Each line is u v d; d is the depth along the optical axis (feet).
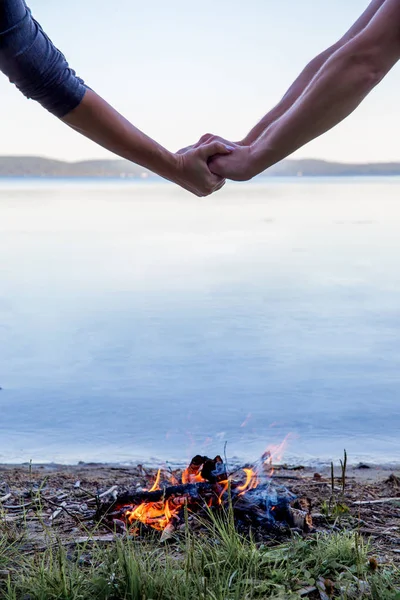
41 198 290.35
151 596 9.18
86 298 45.27
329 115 9.62
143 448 19.25
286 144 10.11
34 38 9.51
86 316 39.06
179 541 10.82
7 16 9.16
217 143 10.75
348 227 110.42
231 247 79.51
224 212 166.40
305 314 39.11
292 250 75.41
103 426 21.20
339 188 476.54
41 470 16.51
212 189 11.15
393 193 340.39
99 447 19.25
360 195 312.71
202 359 29.43
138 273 57.21
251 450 19.07
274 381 26.30
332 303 42.68
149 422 21.63
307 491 14.32
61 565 9.46
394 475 15.96
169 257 69.26
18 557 10.65
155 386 25.64
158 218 141.49
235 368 28.09
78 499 13.75
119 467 16.90
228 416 22.26
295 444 19.52
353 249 75.82
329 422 21.66
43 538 11.45
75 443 19.58
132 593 9.21
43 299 45.11
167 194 374.43
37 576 9.59
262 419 21.97
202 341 32.65
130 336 33.88
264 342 32.55
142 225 119.55
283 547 10.59
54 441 19.81
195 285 50.26
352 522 12.09
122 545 10.19
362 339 33.06
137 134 10.68
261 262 64.39
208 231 104.78
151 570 9.83
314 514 12.39
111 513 12.16
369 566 9.89
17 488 14.56
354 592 9.27
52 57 9.75
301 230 105.19
